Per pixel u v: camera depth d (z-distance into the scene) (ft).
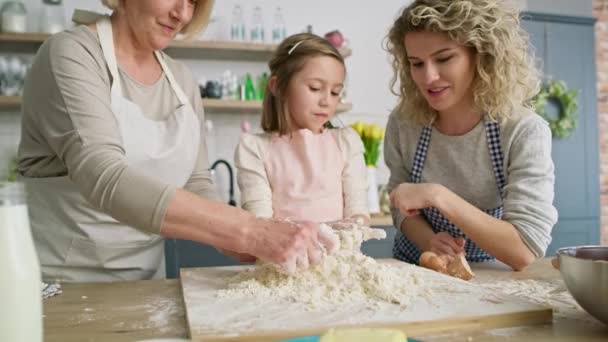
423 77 4.21
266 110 5.27
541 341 2.27
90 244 4.02
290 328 2.35
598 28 13.05
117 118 3.92
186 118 4.34
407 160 5.17
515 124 4.32
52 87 3.46
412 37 4.18
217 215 3.03
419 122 4.92
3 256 1.58
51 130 3.48
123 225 4.10
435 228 4.91
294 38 5.15
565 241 12.28
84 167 3.12
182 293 3.21
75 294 3.28
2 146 9.32
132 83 4.17
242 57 10.52
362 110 11.41
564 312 2.75
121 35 4.11
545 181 4.11
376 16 11.46
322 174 4.88
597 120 12.57
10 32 8.96
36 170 4.09
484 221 3.95
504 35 4.15
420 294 2.92
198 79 10.49
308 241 3.11
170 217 2.94
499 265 4.30
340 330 1.90
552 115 12.17
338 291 2.93
